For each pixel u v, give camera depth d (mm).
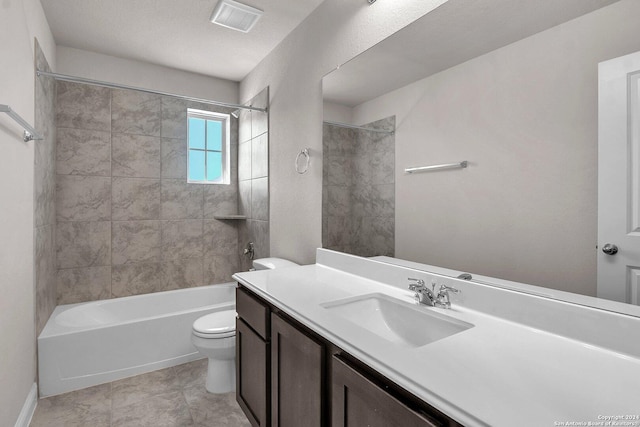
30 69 1921
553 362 820
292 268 2027
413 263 1496
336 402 995
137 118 3055
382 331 1359
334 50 2033
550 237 1017
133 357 2303
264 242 2979
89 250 2877
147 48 2805
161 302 3025
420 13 1463
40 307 2139
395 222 1591
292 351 1266
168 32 2549
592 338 908
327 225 2107
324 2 2139
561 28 976
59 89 2738
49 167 2449
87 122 2848
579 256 954
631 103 844
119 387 2152
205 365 2453
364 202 1788
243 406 1725
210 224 3418
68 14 2303
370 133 1737
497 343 930
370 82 1729
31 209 1926
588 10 918
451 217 1323
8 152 1542
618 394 676
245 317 1694
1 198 1452
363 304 1422
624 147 857
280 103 2697
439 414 695
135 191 3055
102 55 2906
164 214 3189
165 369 2391
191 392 2104
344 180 1944
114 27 2477
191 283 3320
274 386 1406
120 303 2850
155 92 2553
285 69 2615
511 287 1125
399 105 1553
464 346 910
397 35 1563
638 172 833
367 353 871
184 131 3281
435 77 1375
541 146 1031
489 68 1172
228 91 3527
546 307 1004
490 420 592
